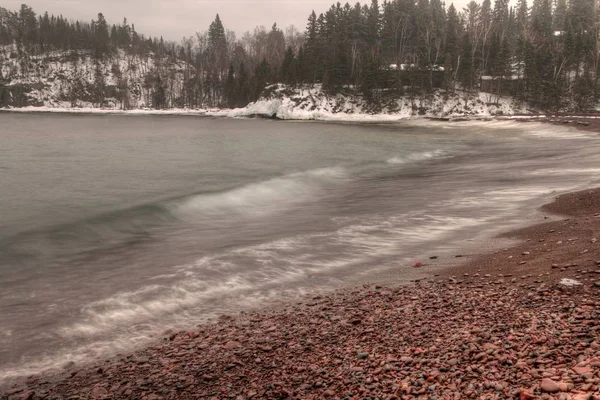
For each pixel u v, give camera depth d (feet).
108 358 20.70
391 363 17.37
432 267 31.96
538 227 40.57
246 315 25.13
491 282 26.89
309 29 446.19
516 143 151.74
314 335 21.53
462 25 495.41
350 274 31.60
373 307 24.61
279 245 39.27
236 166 103.14
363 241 39.99
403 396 14.56
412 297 25.64
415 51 441.68
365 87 387.75
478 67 413.59
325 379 17.02
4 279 32.30
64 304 27.17
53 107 623.36
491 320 20.27
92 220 50.42
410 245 38.32
